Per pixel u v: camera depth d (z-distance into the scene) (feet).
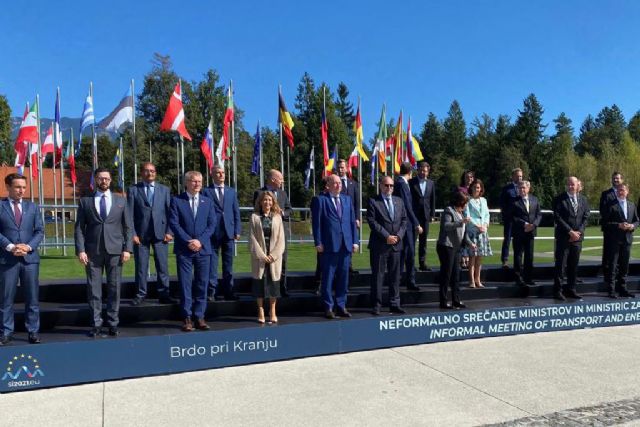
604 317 26.07
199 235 19.95
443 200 223.71
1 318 17.46
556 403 14.99
